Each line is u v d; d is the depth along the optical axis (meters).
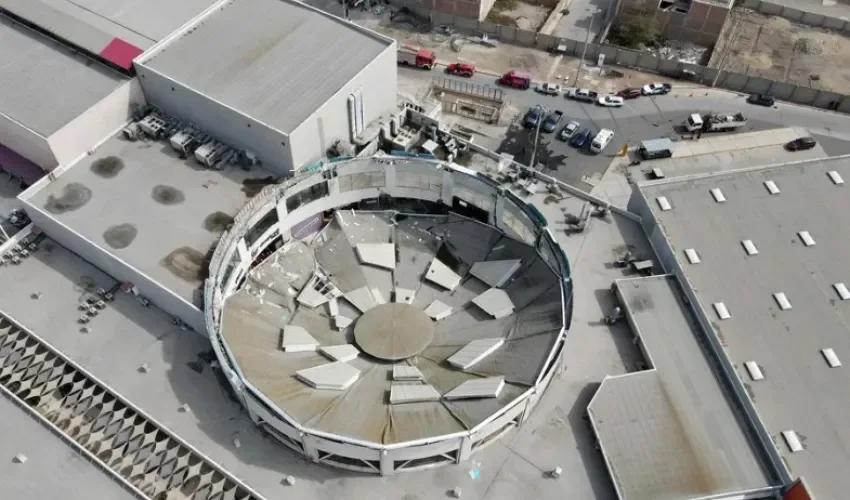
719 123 98.31
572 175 93.19
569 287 61.81
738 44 113.06
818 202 73.00
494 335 63.88
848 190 74.12
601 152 96.12
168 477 56.09
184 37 77.38
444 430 53.97
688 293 66.25
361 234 72.62
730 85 104.88
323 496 54.97
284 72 73.50
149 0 82.62
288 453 57.31
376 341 63.72
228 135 72.44
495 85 105.25
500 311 65.19
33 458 56.56
